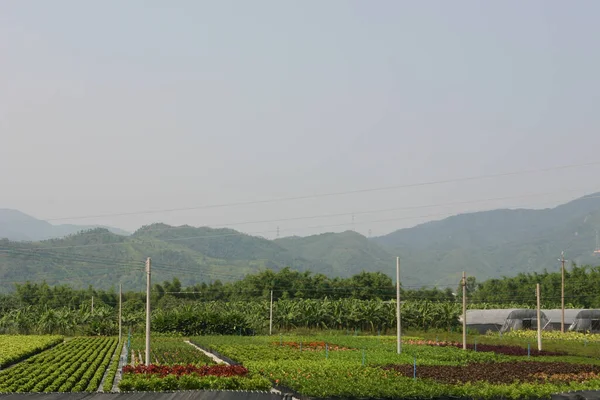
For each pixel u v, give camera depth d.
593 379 48.53
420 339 90.81
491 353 66.38
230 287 167.50
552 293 161.00
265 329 112.75
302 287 159.12
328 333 110.62
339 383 42.72
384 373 49.38
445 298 171.38
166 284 164.75
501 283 178.12
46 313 109.25
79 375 50.25
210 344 78.25
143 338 97.56
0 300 142.50
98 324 106.88
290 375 46.75
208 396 39.03
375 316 113.19
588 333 99.12
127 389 42.69
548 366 55.91
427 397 40.34
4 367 58.59
